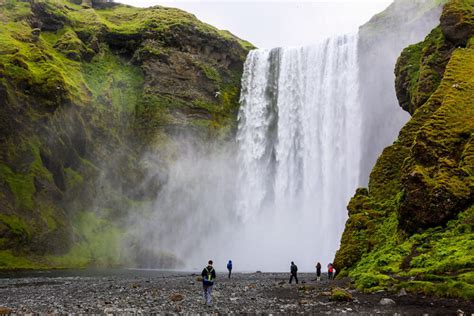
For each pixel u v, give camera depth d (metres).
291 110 95.69
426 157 31.66
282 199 92.06
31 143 75.75
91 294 30.41
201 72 100.88
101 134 88.38
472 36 43.62
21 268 62.06
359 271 30.53
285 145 94.75
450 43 45.75
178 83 98.69
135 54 100.88
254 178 96.44
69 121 82.62
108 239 77.81
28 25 94.62
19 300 27.64
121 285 37.47
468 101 34.59
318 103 91.81
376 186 39.56
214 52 105.06
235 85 105.06
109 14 115.44
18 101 75.19
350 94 86.75
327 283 32.66
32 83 77.50
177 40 101.75
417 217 29.52
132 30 102.38
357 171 82.69
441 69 44.75
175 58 100.19
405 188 30.84
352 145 84.50
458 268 22.81
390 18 85.88
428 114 39.22
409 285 22.67
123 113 93.81
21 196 70.25
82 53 96.38
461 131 32.22
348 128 85.81
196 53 103.31
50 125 78.56
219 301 25.23
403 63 54.28
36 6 98.75
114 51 102.81
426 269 24.09
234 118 102.25
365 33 87.06
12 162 72.75
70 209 78.31
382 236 34.16
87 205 81.38
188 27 103.31
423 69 46.00
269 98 99.81
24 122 75.44
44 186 74.38
